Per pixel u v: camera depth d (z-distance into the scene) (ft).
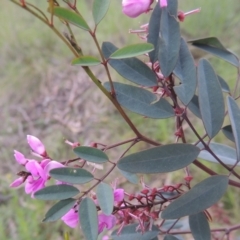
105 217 0.81
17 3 0.74
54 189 0.77
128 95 0.79
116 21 2.81
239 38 2.56
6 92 2.81
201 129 2.04
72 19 0.74
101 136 2.31
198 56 2.42
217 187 0.76
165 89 0.79
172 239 0.87
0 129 2.58
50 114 2.59
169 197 0.88
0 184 2.18
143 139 0.83
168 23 0.76
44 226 1.91
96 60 0.76
